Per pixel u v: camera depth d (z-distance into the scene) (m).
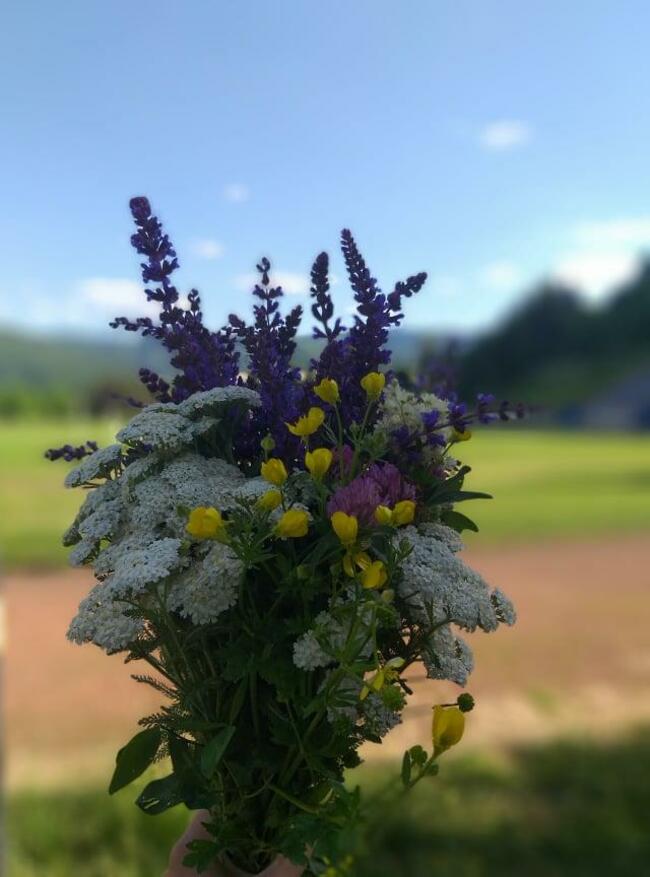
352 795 0.27
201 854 0.34
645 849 1.00
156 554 0.31
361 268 0.37
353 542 0.30
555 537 3.92
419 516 0.35
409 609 0.33
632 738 1.39
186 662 0.33
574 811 1.09
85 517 0.37
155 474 0.35
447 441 0.36
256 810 0.35
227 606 0.30
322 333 0.38
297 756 0.33
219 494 0.32
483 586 0.33
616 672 1.79
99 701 1.53
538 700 1.61
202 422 0.35
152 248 0.37
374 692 0.31
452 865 0.94
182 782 0.34
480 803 1.11
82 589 2.78
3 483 6.12
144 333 0.38
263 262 0.38
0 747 1.01
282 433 0.36
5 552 3.39
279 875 0.34
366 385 0.33
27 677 1.71
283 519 0.30
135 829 1.01
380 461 0.35
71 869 0.93
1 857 0.93
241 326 0.38
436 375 0.48
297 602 0.33
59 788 1.13
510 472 6.93
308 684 0.32
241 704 0.33
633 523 4.25
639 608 2.43
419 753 0.28
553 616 2.36
